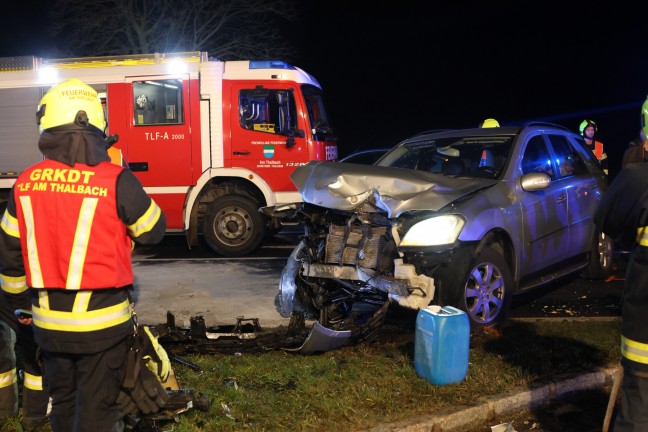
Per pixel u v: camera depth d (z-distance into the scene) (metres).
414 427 3.69
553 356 4.67
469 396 4.06
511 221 5.54
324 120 10.39
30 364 3.56
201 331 5.03
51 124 2.79
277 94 9.60
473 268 5.21
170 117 9.60
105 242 2.77
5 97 10.01
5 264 2.95
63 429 2.96
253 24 24.70
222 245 9.60
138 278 7.67
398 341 5.17
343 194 5.19
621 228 2.69
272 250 10.07
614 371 4.52
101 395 2.84
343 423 3.69
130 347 2.90
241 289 7.05
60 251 2.72
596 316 6.11
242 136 9.55
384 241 5.13
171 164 9.62
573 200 6.52
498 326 5.46
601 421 3.99
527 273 5.87
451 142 6.48
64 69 9.88
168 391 3.35
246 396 4.02
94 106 2.87
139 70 9.64
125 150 9.66
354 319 5.38
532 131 6.33
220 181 9.81
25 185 2.80
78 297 2.75
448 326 4.16
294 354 4.81
